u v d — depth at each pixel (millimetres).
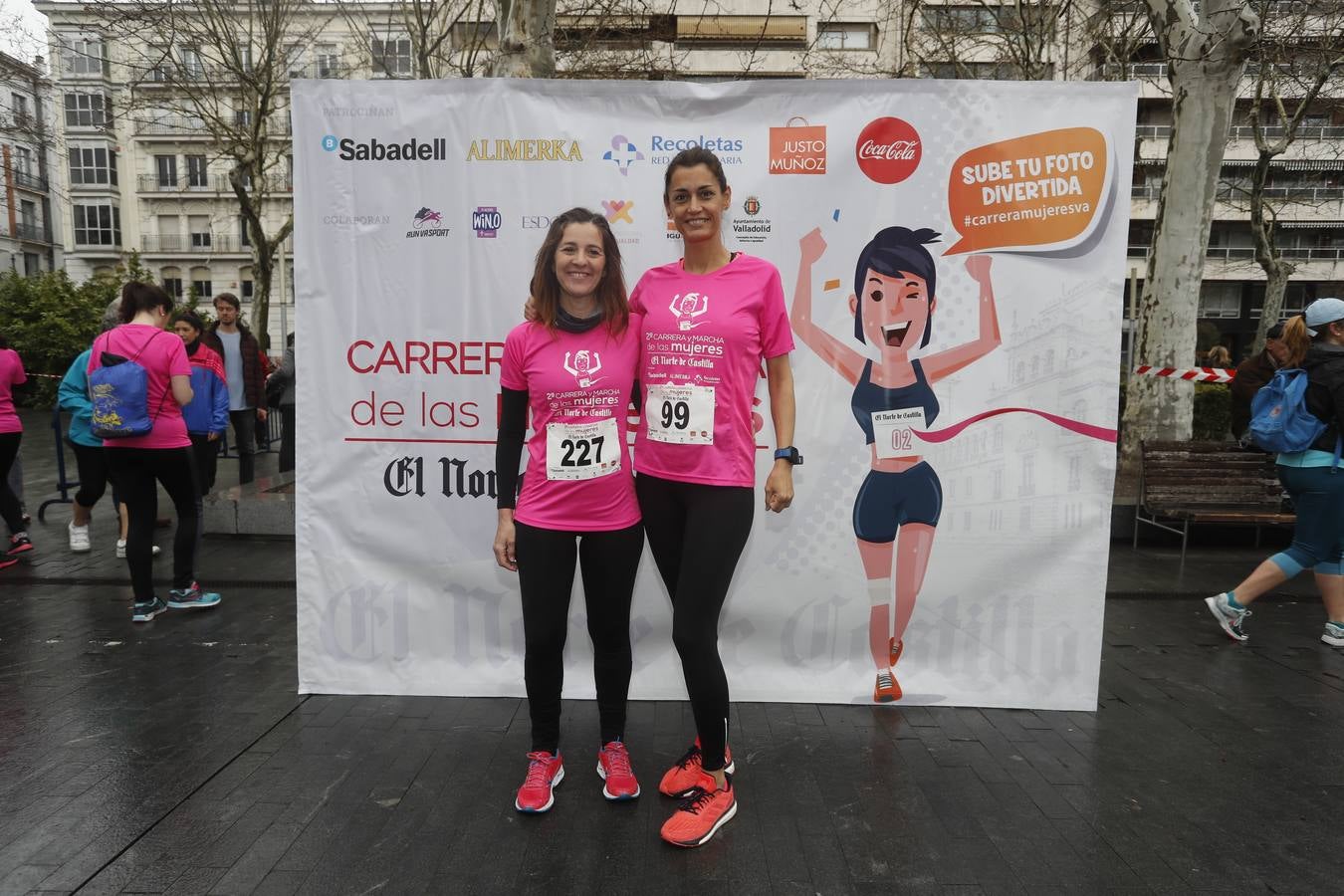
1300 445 4059
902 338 3232
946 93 3129
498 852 2340
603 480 2463
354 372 3285
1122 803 2646
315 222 3232
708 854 2338
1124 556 6211
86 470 5848
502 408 2592
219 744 2990
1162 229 7652
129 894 2137
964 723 3230
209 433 6410
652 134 3166
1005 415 3256
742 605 3346
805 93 3139
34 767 2816
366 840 2389
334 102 3186
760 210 3182
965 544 3303
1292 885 2229
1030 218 3174
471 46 11734
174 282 43188
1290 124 14000
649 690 3408
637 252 3211
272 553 6016
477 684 3391
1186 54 7199
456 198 3203
